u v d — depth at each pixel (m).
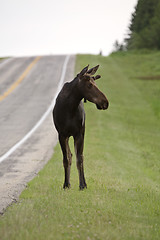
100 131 74.31
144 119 97.56
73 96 28.42
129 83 144.38
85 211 23.28
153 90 133.00
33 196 28.22
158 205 26.70
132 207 25.56
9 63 189.75
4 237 17.94
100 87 125.50
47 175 36.53
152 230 21.23
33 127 70.50
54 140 58.81
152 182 43.34
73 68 159.88
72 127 29.06
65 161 30.17
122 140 70.25
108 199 26.97
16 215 21.33
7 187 32.25
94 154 51.34
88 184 32.53
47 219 21.20
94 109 98.06
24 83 134.88
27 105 97.00
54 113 29.80
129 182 37.84
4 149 52.59
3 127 71.00
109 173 40.88
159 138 79.38
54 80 136.50
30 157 47.03
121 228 20.61
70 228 19.94
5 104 99.44
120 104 112.00
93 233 19.34
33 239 17.94
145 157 59.81
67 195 27.25
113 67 176.88
